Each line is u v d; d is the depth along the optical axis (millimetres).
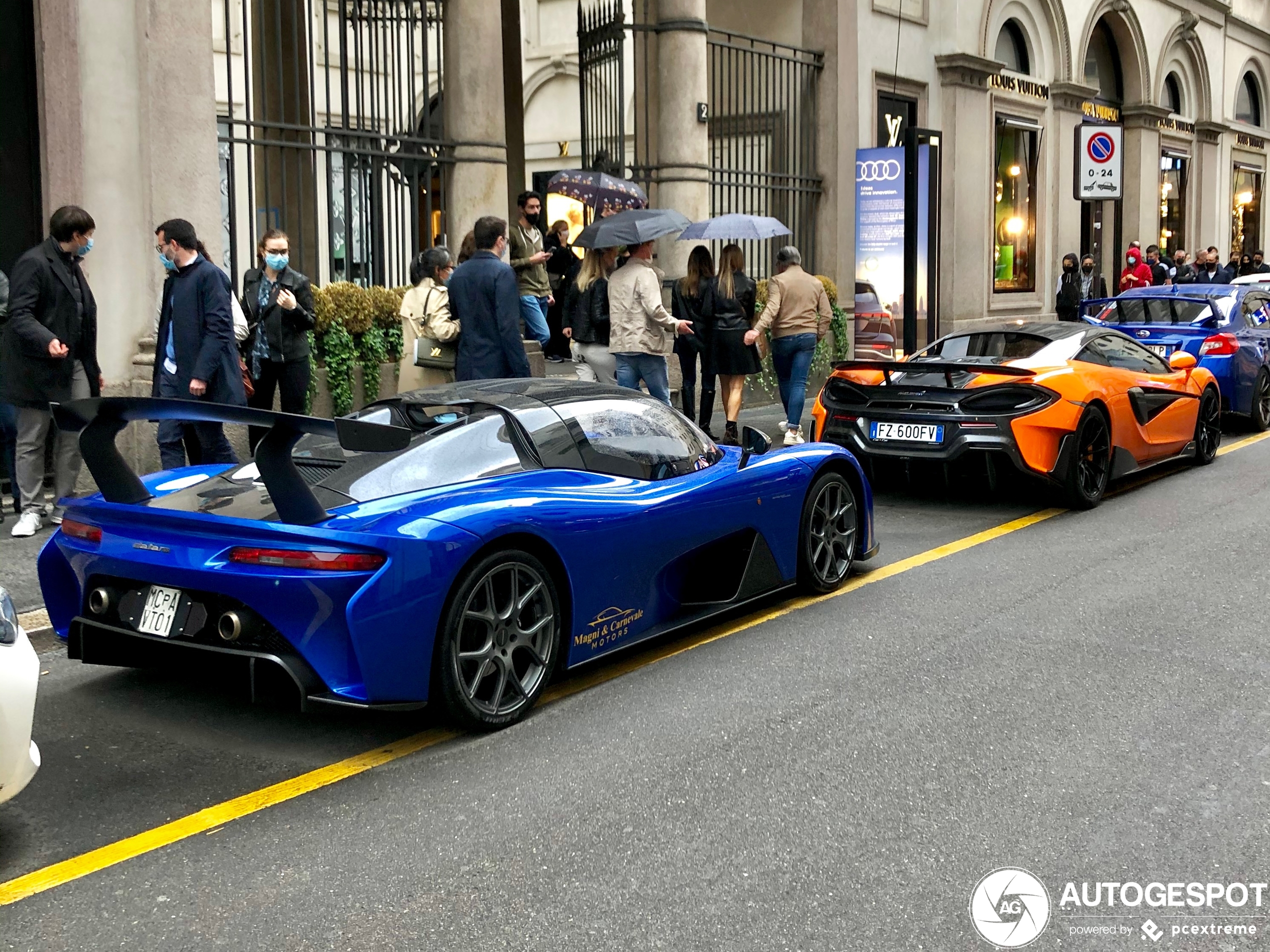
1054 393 7922
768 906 3119
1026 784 3846
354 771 4031
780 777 3930
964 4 18062
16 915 3113
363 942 2967
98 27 8391
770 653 5238
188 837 3557
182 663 4090
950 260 18375
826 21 15359
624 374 9602
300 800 3805
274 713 4594
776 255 15289
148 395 8625
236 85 15492
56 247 7094
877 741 4223
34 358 7000
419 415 4875
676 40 13242
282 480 3967
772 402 14406
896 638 5438
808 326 10812
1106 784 3834
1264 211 32094
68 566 4457
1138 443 8906
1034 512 8383
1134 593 6137
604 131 13844
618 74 13266
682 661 5156
